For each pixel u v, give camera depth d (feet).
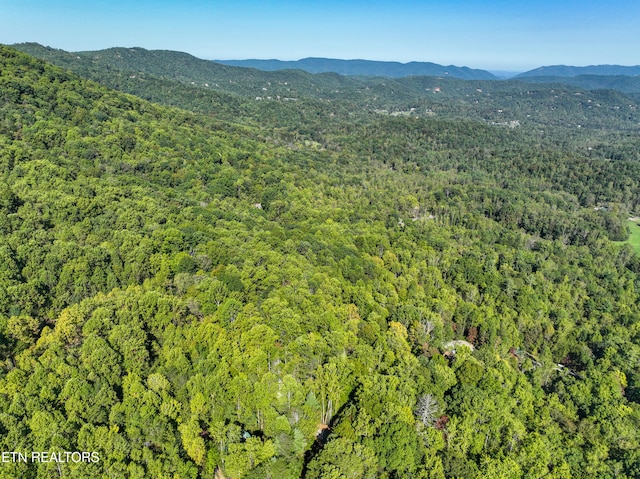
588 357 300.81
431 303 313.32
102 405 154.71
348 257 327.26
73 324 193.67
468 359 240.12
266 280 253.24
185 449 151.84
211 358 184.14
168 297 219.20
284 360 196.34
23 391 154.10
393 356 219.41
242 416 168.66
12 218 275.18
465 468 168.14
